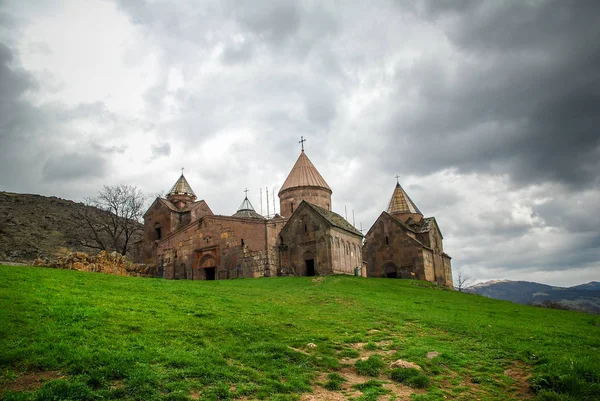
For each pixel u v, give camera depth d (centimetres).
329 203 5922
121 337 1423
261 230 4712
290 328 1866
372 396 1252
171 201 6362
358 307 2512
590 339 1955
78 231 8156
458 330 2023
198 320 1766
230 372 1295
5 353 1172
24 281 2044
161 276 5328
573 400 1258
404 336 1905
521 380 1434
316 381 1345
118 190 6738
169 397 1095
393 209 6259
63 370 1153
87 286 2184
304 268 4628
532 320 2589
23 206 8744
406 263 5572
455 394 1316
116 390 1080
